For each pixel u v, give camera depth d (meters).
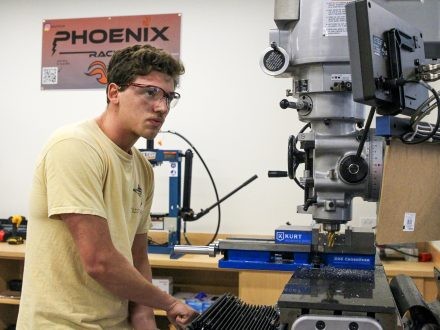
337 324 1.01
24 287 1.40
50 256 1.36
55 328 1.36
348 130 1.67
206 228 3.22
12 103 3.47
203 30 3.25
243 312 1.39
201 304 2.77
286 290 1.17
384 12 1.16
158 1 3.31
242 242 1.75
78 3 3.41
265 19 3.17
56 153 1.30
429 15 1.47
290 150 1.71
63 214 1.29
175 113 3.27
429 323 1.23
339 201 1.63
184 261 2.61
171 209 2.82
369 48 1.08
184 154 2.89
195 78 3.25
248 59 3.20
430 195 1.28
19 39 3.47
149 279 1.70
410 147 1.22
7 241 3.06
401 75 1.16
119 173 1.43
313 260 1.69
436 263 2.59
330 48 1.62
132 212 1.56
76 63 3.41
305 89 1.68
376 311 1.02
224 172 3.21
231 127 3.21
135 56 1.37
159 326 2.93
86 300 1.39
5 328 3.12
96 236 1.30
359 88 1.10
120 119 1.41
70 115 3.42
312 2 1.64
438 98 1.13
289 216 3.14
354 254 1.65
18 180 3.45
